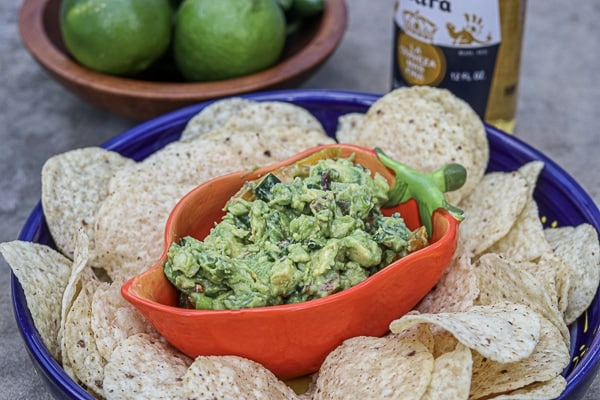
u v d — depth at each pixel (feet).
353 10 2.31
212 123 1.61
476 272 1.41
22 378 1.48
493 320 1.27
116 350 1.31
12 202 1.79
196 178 1.50
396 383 1.24
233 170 1.51
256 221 1.33
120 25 1.70
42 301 1.37
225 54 1.73
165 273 1.32
